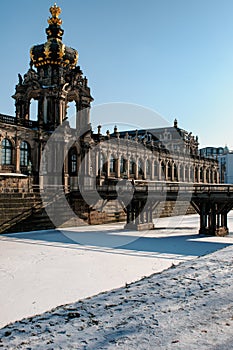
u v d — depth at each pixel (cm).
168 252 2648
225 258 1389
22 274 1941
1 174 4125
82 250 2697
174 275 1134
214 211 3681
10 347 613
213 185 3984
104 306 838
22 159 4878
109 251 2669
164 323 710
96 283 1755
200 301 849
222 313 764
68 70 5659
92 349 596
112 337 646
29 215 3703
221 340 625
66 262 2261
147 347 600
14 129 4681
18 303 1450
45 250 2677
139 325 703
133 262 2272
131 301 869
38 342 632
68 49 5762
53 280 1816
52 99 5338
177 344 610
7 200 3503
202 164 9644
